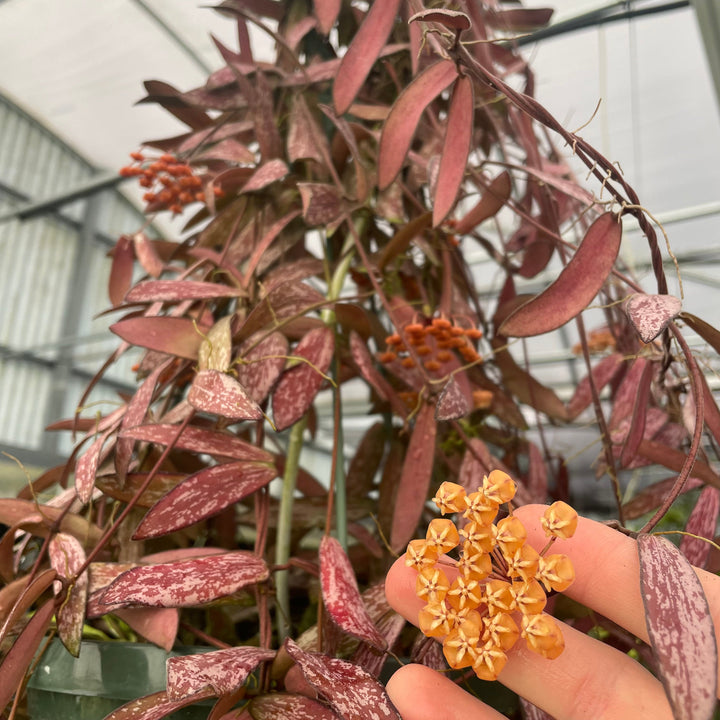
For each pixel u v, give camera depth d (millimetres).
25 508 221
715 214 1582
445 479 315
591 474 516
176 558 209
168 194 314
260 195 296
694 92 1744
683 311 168
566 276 161
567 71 1489
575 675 138
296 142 278
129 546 239
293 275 266
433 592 139
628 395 280
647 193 2203
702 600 119
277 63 326
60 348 3717
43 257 3588
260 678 172
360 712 142
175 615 192
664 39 1522
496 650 133
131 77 2404
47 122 3041
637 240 1150
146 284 234
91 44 2223
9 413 3467
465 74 187
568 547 149
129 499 223
